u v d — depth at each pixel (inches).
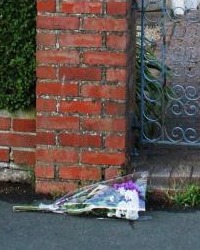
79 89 334.6
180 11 406.9
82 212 329.1
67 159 341.4
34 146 352.5
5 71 346.3
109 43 328.8
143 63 365.7
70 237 312.3
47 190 346.0
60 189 344.5
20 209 333.4
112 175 339.6
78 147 339.6
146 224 322.0
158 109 379.2
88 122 336.8
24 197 345.7
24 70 345.1
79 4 327.3
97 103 335.0
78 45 331.0
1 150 355.9
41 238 311.6
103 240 309.6
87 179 341.7
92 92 334.0
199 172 348.8
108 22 327.0
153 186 342.0
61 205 332.5
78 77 333.7
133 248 303.1
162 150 373.7
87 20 328.2
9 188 354.0
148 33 458.3
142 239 310.3
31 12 339.6
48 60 334.3
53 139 340.8
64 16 329.4
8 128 353.1
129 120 348.2
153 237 311.9
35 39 341.7
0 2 339.9
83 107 335.9
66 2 328.2
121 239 310.3
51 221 325.7
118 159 337.7
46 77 335.9
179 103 398.9
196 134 394.0
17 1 339.0
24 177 357.1
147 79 373.4
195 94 412.8
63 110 337.4
